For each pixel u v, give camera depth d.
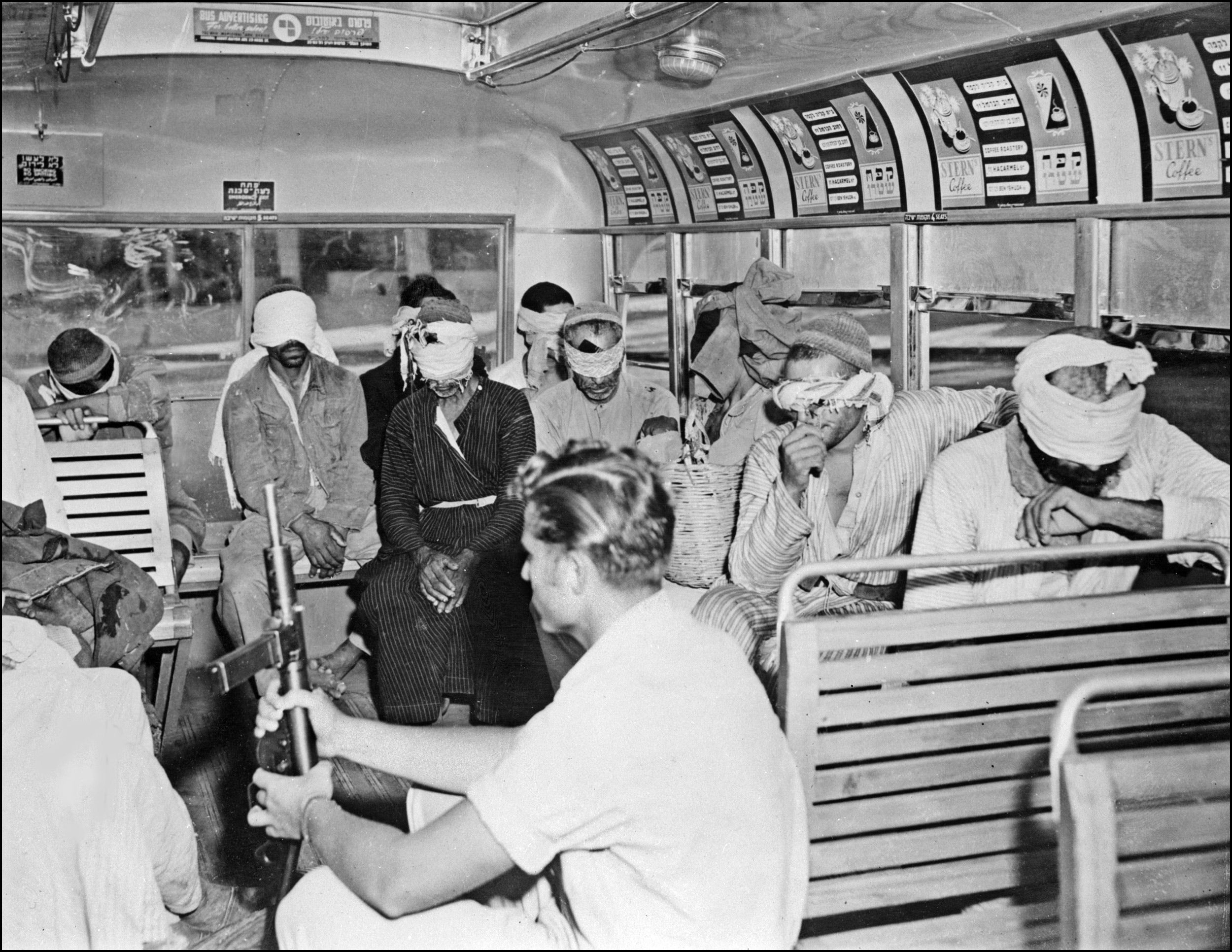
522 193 6.26
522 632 4.22
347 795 3.58
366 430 4.97
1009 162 3.98
